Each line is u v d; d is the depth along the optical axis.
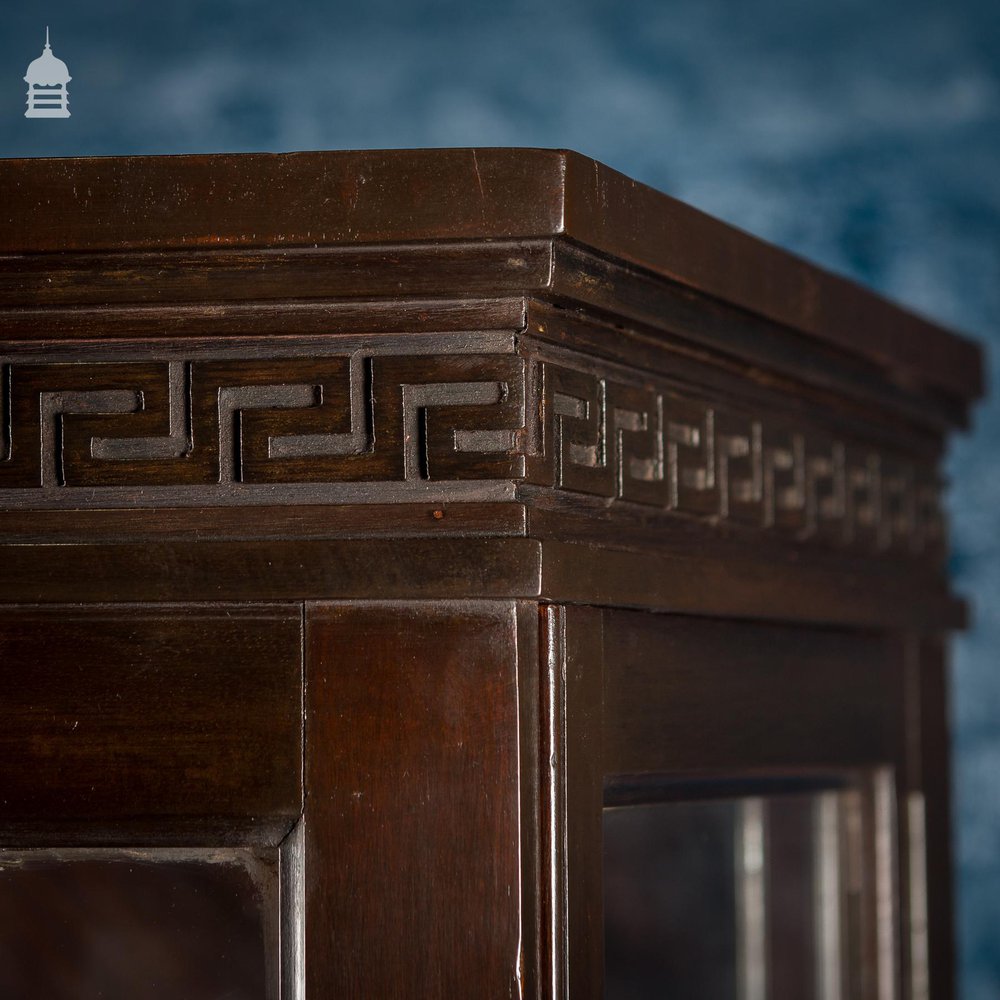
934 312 1.61
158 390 0.77
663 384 0.88
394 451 0.75
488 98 1.62
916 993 1.19
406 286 0.75
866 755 1.13
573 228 0.73
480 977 0.74
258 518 0.76
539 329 0.75
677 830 0.93
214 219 0.75
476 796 0.74
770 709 1.00
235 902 0.77
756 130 1.62
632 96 1.62
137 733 0.77
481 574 0.75
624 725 0.83
